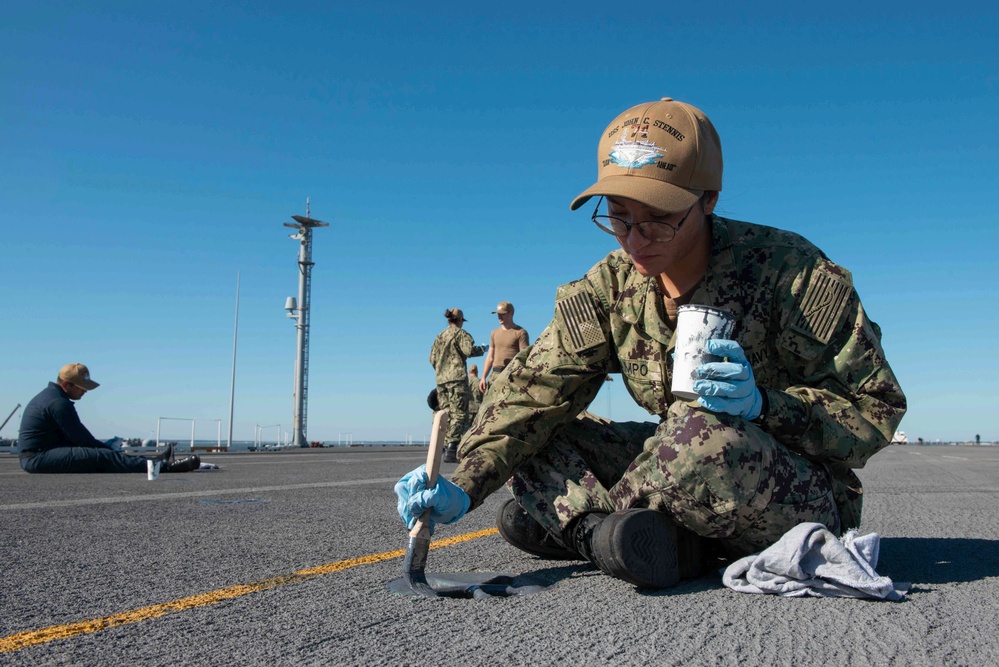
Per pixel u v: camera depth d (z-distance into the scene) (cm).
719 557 244
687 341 192
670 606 193
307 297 3020
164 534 331
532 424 230
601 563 209
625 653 157
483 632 172
